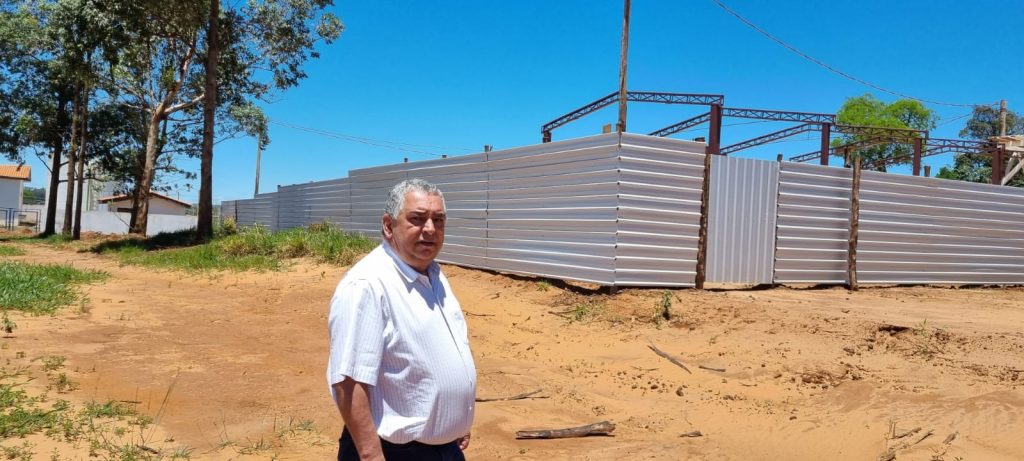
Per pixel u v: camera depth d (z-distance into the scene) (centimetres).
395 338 224
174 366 643
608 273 978
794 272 1116
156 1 2008
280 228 2466
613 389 646
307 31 2425
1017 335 730
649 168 989
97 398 513
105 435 432
